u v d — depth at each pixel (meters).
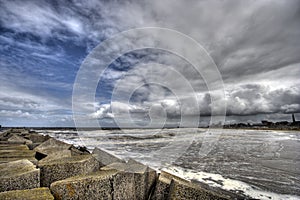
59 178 3.26
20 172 2.88
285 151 14.24
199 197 2.96
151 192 3.83
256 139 25.48
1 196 2.31
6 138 10.88
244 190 6.00
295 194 5.71
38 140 12.92
